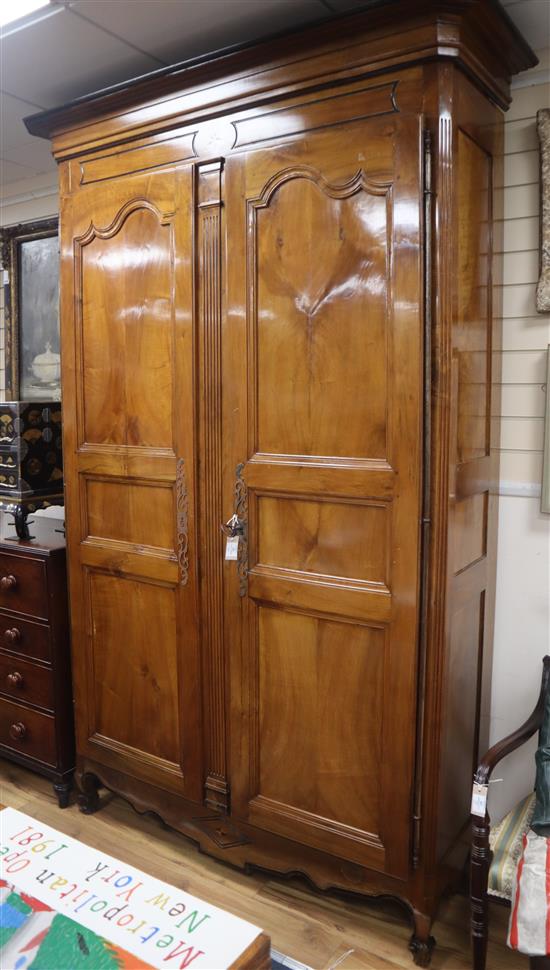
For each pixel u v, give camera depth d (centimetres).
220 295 186
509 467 201
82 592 228
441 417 158
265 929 187
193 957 118
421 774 168
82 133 211
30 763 249
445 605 163
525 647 204
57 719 238
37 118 217
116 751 225
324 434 174
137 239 202
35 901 132
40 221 289
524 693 205
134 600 216
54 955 118
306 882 191
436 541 161
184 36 191
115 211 205
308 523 179
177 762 211
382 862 175
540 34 182
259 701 193
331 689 179
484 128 174
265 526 186
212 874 209
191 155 189
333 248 168
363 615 171
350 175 163
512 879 154
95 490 222
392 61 155
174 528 204
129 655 219
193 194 187
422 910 171
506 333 198
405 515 162
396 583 165
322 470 173
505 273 196
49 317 293
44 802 248
